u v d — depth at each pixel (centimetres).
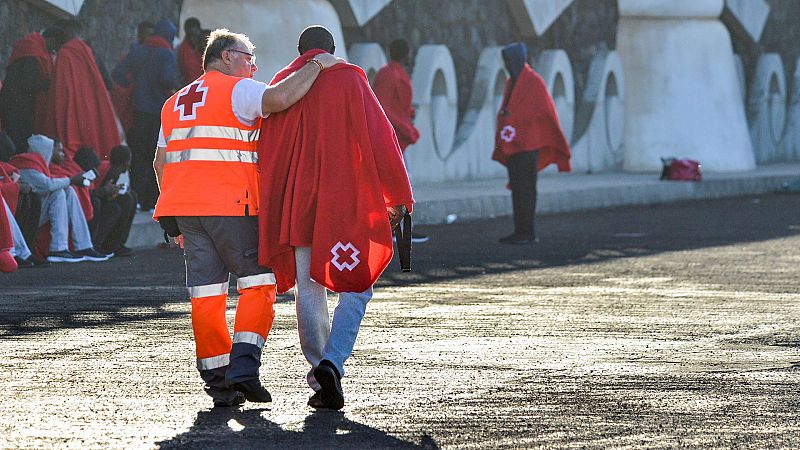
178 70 4400
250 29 5162
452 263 3303
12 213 3150
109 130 4084
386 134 1566
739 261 3369
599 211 5462
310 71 1555
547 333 2141
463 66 6656
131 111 4262
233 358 1545
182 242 1614
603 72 7412
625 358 1897
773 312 2414
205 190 1557
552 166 7038
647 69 7594
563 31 7362
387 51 6159
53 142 3347
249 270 1571
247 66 1622
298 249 1583
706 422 1469
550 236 4169
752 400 1596
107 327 2184
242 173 1569
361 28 5944
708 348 1995
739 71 9056
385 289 2756
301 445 1366
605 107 7525
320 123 1553
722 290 2752
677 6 7588
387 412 1525
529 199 3875
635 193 6031
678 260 3394
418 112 5978
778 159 9600
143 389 1658
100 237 3428
